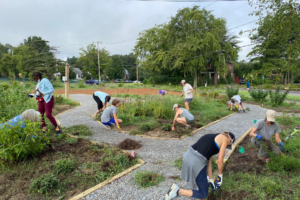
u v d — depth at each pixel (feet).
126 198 9.65
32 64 107.34
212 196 9.72
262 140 13.33
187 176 8.81
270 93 41.57
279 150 13.14
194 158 8.71
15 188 10.18
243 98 47.85
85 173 11.61
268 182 10.36
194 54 100.78
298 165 11.79
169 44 113.09
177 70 140.87
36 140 12.92
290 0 12.15
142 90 86.94
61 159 12.48
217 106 36.76
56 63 108.68
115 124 22.40
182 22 104.37
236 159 14.07
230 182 10.73
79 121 24.34
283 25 12.44
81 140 17.02
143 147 16.42
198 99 39.42
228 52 108.37
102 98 25.59
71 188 10.41
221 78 142.41
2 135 11.35
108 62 190.39
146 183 10.78
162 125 22.47
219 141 8.88
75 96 52.70
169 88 98.68
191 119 20.83
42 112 18.51
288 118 24.50
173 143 17.43
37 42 104.42
